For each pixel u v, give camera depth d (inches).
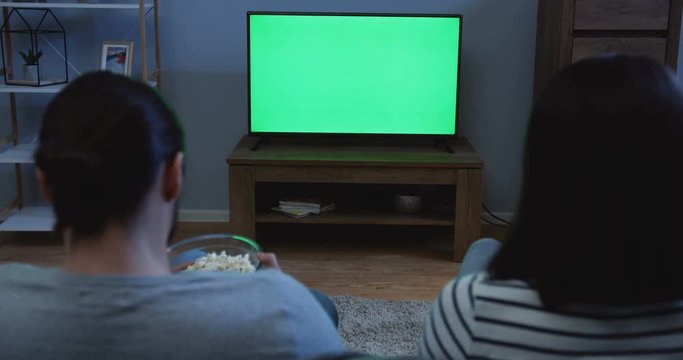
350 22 150.5
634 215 31.3
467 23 159.2
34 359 33.4
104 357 33.5
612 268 31.8
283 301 35.6
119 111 32.7
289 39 151.3
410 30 150.6
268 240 156.6
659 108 30.8
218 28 159.6
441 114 153.6
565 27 139.9
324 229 164.2
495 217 165.3
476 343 34.0
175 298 34.3
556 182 32.2
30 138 163.5
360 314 117.0
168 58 160.9
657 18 139.9
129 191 32.9
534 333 32.9
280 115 154.4
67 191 32.4
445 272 138.9
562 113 31.9
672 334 32.4
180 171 35.7
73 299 33.6
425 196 161.2
